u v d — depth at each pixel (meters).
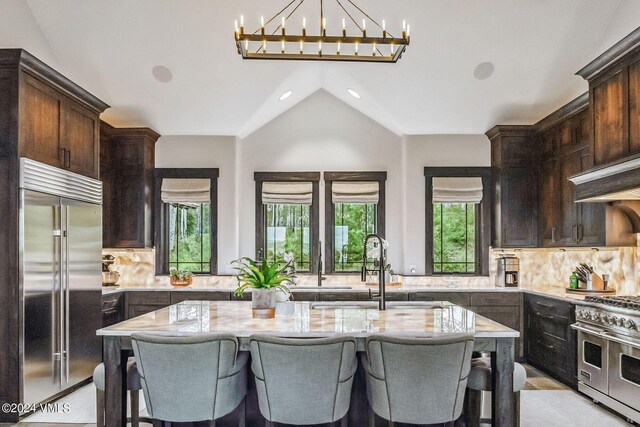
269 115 6.07
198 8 4.39
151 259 6.10
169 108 5.55
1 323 3.48
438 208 6.20
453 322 2.83
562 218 5.07
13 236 3.49
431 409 2.29
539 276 6.05
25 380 3.49
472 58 4.84
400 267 6.21
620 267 4.58
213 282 5.93
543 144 5.57
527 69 4.92
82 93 4.34
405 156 6.15
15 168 3.51
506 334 2.53
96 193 4.62
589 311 3.96
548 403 3.94
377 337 2.32
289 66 5.05
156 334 2.48
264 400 2.36
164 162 6.17
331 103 6.30
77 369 4.18
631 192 3.45
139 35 4.63
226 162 6.14
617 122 3.54
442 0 4.28
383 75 5.12
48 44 4.68
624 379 3.51
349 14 4.43
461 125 5.89
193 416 2.34
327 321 2.86
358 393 2.88
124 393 2.67
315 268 6.22
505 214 5.74
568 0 4.19
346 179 6.23
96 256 4.58
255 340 2.31
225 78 5.15
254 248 6.22
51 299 3.82
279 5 4.38
